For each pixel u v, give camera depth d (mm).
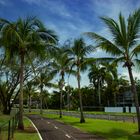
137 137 20984
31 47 28094
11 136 18234
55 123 36000
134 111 71250
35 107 122438
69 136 21562
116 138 20375
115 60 25375
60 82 52844
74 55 38094
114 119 39312
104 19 24734
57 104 116438
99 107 85438
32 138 20109
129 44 25141
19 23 27344
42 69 50562
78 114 54844
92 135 22203
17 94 55344
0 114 48031
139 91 83812
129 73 25312
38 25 27734
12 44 27547
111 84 85750
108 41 24734
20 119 27406
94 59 26547
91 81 86188
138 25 24625
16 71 50562
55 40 28297
